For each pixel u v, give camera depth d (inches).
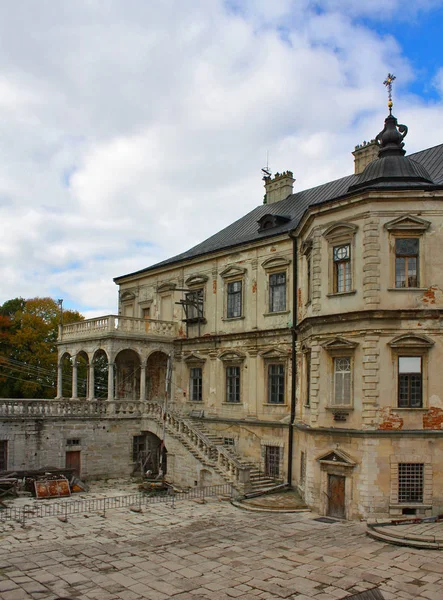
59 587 660.7
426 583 676.1
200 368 1605.6
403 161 1102.4
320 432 1075.9
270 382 1393.9
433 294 1025.5
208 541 857.5
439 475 993.5
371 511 983.0
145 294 1860.2
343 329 1066.7
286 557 775.7
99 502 1162.6
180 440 1387.8
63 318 2564.0
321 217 1136.2
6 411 1362.0
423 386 1014.4
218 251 1560.0
